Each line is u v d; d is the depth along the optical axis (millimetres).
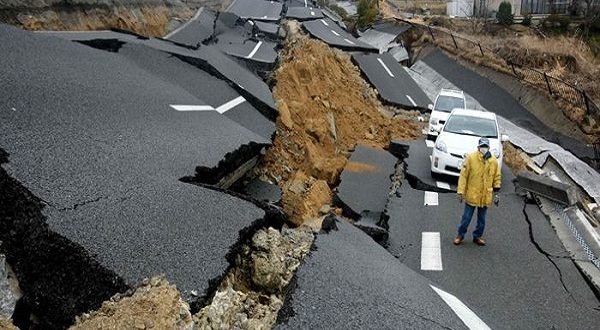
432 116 15516
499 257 7445
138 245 4137
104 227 4211
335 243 5668
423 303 4973
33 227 4027
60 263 3814
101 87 7711
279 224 5750
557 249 7734
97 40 10711
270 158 9859
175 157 6375
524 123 20781
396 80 21969
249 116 10570
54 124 5758
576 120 19594
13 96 5992
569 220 8461
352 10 49688
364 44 26281
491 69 24578
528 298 6379
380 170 11977
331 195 10336
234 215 5156
